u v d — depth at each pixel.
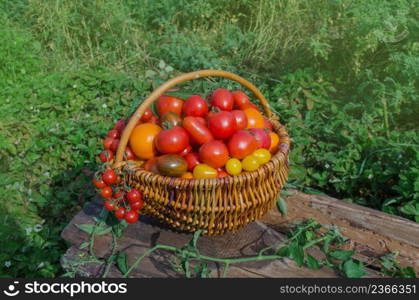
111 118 4.09
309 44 4.45
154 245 2.30
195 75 2.13
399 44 4.07
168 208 2.06
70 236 2.36
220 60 5.08
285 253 2.18
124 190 2.08
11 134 3.87
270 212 2.53
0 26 5.14
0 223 3.10
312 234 2.38
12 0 5.84
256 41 5.27
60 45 5.36
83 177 3.49
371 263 2.29
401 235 2.38
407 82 3.84
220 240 2.30
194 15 5.65
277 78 4.72
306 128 3.78
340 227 2.44
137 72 5.00
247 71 4.96
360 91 3.91
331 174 3.37
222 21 5.79
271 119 2.51
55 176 3.56
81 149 3.68
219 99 2.27
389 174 3.17
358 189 3.30
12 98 4.22
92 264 2.22
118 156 2.03
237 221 2.11
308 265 2.16
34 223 3.17
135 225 2.40
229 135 2.09
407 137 3.46
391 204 3.05
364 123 3.73
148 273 2.15
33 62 4.80
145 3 5.67
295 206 2.58
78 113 4.14
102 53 5.15
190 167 2.11
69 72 4.67
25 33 5.36
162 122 2.20
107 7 5.27
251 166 2.00
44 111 4.08
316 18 4.91
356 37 4.05
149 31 5.69
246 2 5.79
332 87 4.13
